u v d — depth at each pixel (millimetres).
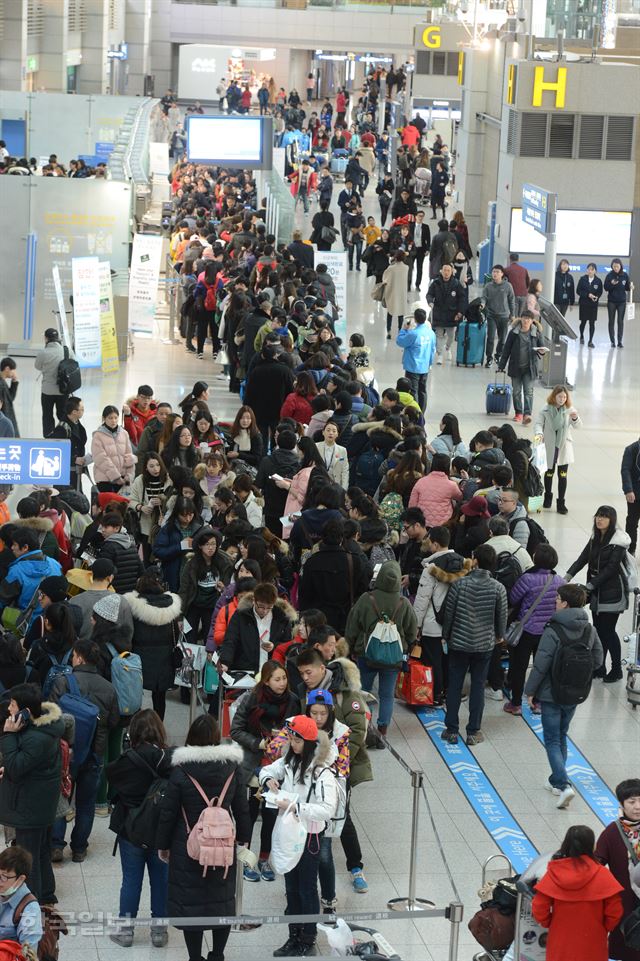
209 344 31484
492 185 42031
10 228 28422
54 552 13805
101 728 10617
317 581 13141
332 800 9422
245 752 10336
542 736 13578
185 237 35562
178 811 8969
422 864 11062
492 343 29719
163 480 15508
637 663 14680
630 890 8930
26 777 9516
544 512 20656
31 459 13820
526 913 8797
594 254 36688
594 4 36969
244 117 42031
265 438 20547
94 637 11227
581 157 36094
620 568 14523
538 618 13594
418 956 9828
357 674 10461
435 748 13164
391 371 28516
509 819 11875
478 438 16953
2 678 10805
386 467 16875
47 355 22391
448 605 12969
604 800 12320
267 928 10203
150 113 46781
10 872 8031
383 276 31281
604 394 27859
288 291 25969
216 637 11703
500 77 41062
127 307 28750
